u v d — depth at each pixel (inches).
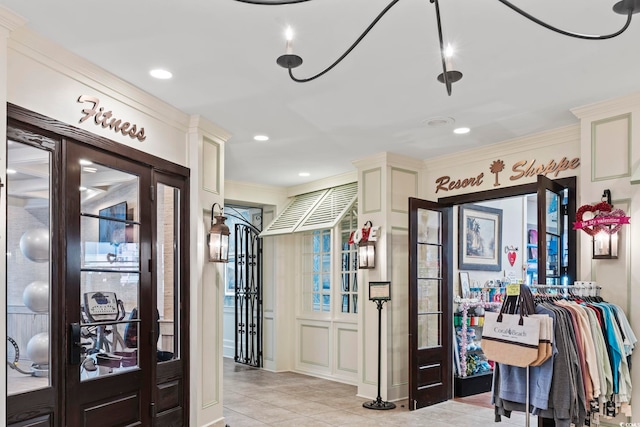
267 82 142.9
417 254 217.0
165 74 136.5
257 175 281.1
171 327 163.3
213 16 105.9
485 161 215.9
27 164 113.5
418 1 99.8
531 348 119.5
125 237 143.3
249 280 333.4
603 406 143.9
